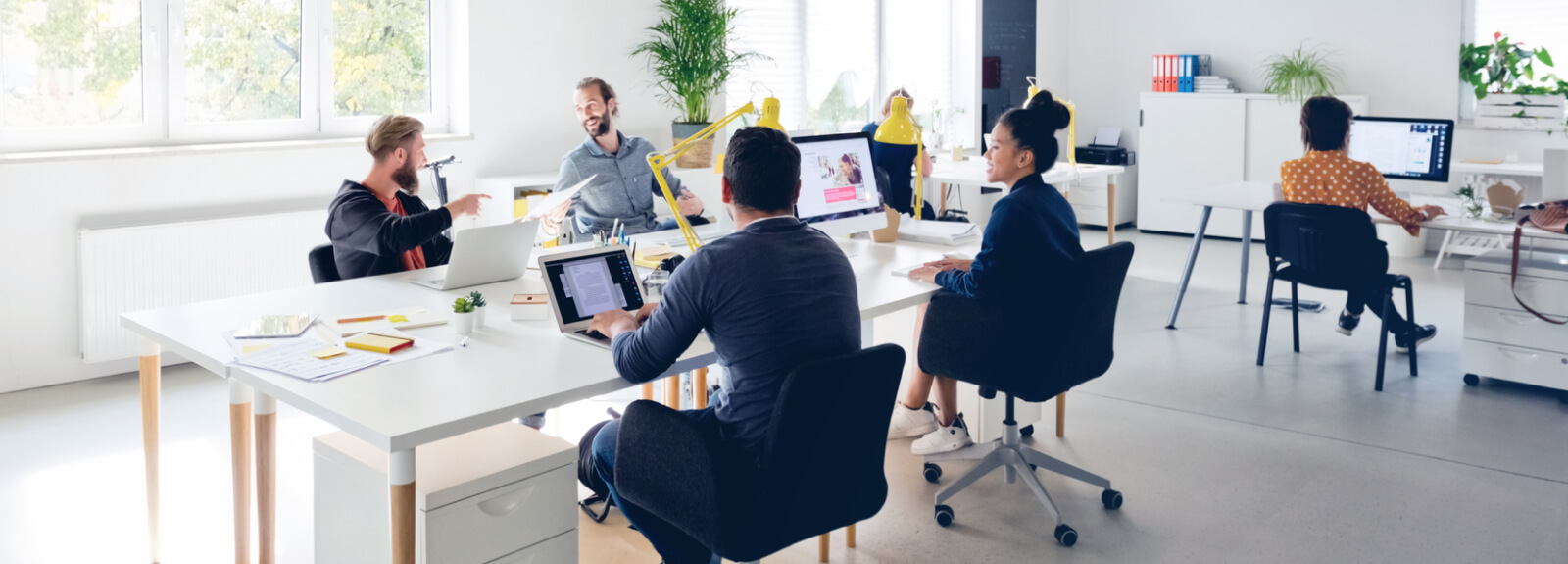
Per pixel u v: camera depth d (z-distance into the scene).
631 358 2.07
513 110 5.22
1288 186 4.43
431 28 5.07
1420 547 2.83
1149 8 8.06
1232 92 7.50
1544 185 4.27
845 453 2.03
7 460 3.40
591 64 5.47
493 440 2.21
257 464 2.53
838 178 3.33
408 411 1.90
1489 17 6.79
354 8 4.84
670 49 5.59
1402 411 3.95
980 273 2.76
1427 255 7.02
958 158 6.68
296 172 4.60
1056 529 2.87
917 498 3.18
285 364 2.17
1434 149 4.88
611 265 2.56
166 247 4.20
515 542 2.09
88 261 4.03
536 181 5.01
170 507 3.08
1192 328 5.19
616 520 3.00
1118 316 5.44
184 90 4.40
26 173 3.95
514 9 5.16
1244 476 3.34
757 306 1.95
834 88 7.01
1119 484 3.28
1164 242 7.61
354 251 3.12
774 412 1.89
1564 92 6.55
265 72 4.62
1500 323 4.13
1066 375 2.84
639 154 4.22
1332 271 4.23
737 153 2.02
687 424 1.97
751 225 2.02
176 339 2.35
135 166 4.17
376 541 2.13
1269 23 7.55
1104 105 8.38
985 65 7.72
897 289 2.88
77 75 4.15
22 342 4.04
